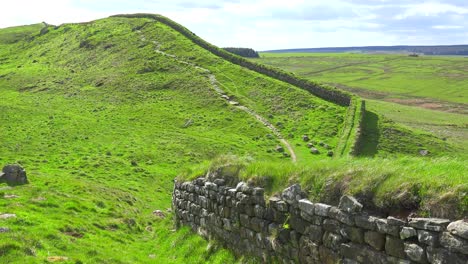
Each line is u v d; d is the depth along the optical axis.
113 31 123.56
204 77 82.25
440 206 8.87
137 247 18.92
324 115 61.06
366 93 133.38
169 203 33.69
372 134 54.06
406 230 9.09
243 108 67.75
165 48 101.88
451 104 109.50
